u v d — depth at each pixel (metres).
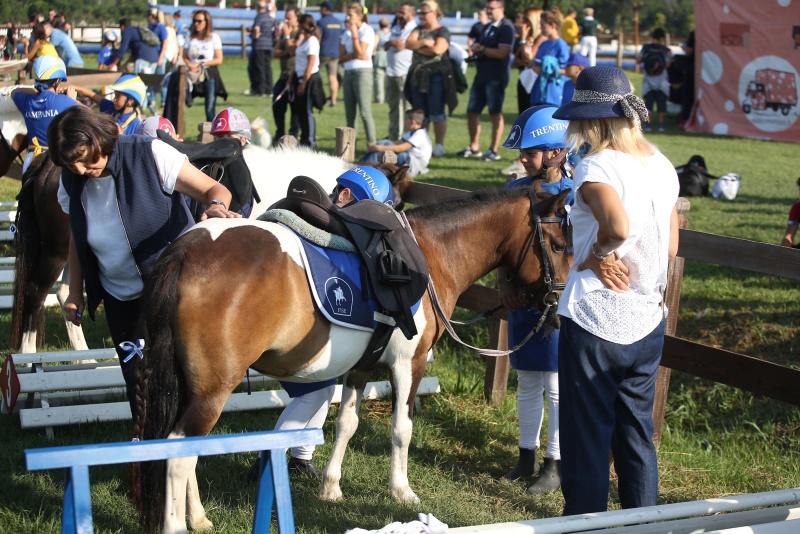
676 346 4.72
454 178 10.67
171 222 3.50
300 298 3.32
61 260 5.35
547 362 4.35
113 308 3.69
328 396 4.09
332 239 3.49
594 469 3.18
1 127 6.93
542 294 4.17
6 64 12.53
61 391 5.09
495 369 5.63
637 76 28.27
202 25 13.59
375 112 17.62
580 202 3.14
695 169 11.23
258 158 5.42
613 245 2.97
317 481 4.30
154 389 3.10
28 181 5.20
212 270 3.12
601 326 3.11
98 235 3.46
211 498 4.05
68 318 3.76
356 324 3.48
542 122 4.29
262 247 3.25
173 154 3.43
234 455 4.52
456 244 4.05
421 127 10.48
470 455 4.90
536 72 10.65
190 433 3.16
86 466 2.26
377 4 43.97
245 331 3.17
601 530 2.95
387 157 6.83
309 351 3.42
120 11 34.03
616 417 3.33
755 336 6.48
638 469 3.28
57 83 6.37
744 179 12.41
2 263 7.55
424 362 3.93
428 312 3.85
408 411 3.96
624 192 3.03
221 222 3.30
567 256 4.15
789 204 10.72
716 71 17.06
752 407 5.66
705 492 4.57
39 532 3.57
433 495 4.29
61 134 3.18
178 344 3.12
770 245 4.41
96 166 3.31
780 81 16.14
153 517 3.13
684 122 18.19
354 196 4.14
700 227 9.12
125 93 6.68
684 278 7.80
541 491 4.41
